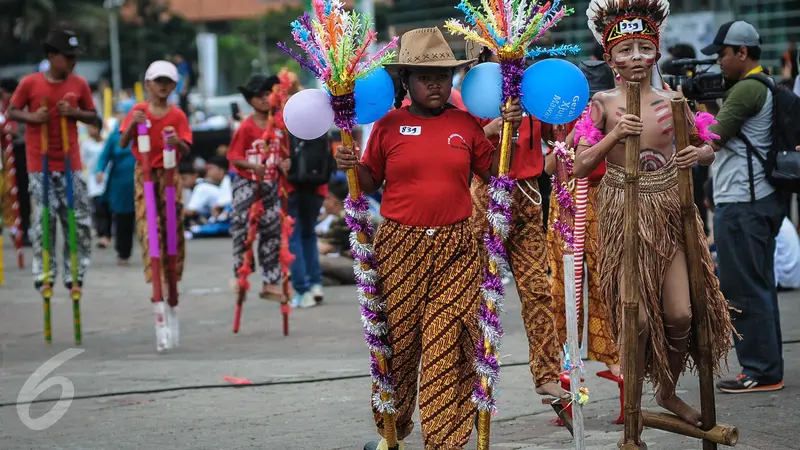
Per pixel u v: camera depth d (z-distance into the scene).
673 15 35.97
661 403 10.99
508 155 10.55
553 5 10.42
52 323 21.33
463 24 11.16
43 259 19.08
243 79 119.94
